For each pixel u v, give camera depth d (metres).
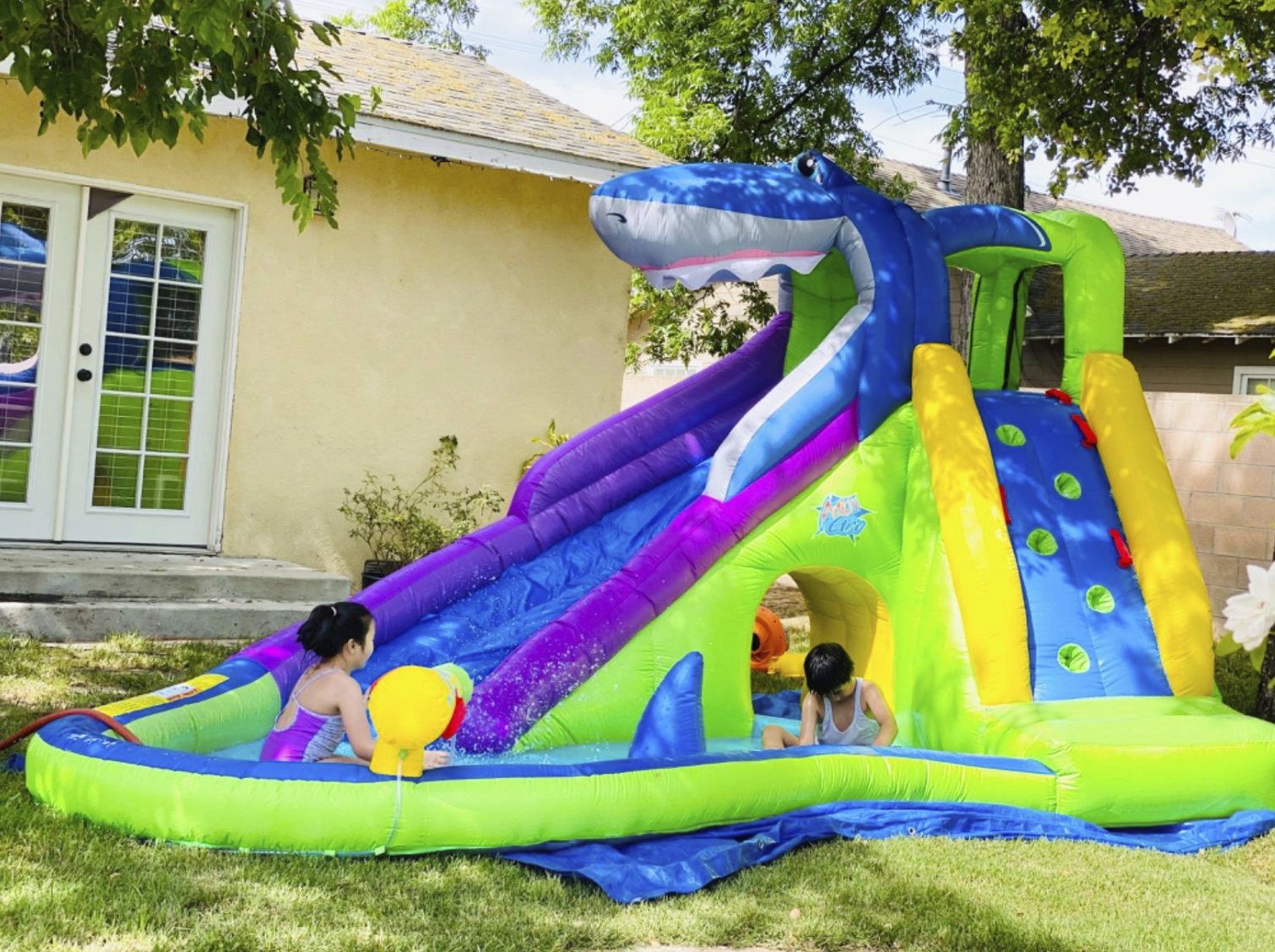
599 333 11.91
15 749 5.59
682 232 6.68
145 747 4.74
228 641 8.40
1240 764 5.98
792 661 9.04
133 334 9.91
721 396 8.02
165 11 5.42
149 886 4.07
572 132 11.73
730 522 6.58
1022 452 7.03
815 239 7.05
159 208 9.94
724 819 5.12
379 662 6.46
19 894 3.95
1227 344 16.44
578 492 7.46
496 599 6.98
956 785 5.67
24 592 8.35
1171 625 6.49
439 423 11.16
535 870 4.61
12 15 5.09
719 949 4.08
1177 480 12.47
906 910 4.50
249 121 6.07
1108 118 13.13
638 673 6.27
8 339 9.47
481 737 5.73
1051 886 4.90
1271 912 4.81
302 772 4.55
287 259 10.39
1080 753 5.72
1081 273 7.63
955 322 18.14
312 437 10.58
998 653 6.22
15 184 9.40
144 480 10.02
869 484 6.93
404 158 10.87
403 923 3.98
